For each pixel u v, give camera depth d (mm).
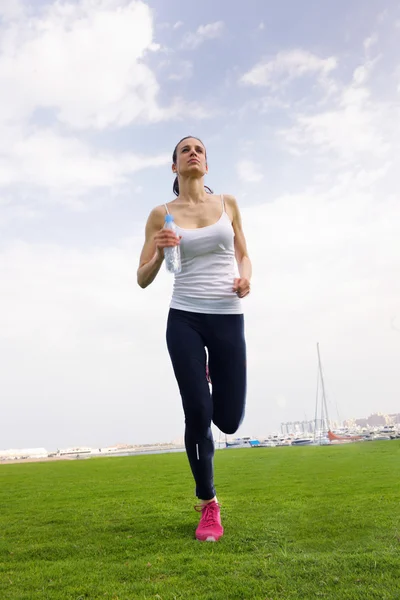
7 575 2340
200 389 2824
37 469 12992
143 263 3172
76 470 11375
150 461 14758
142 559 2496
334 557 2273
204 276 2990
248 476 7059
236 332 3023
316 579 1969
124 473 9445
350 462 8734
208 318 2967
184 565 2311
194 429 2840
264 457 12195
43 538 3246
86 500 5305
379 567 2064
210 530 2861
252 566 2209
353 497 4262
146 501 4910
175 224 3074
